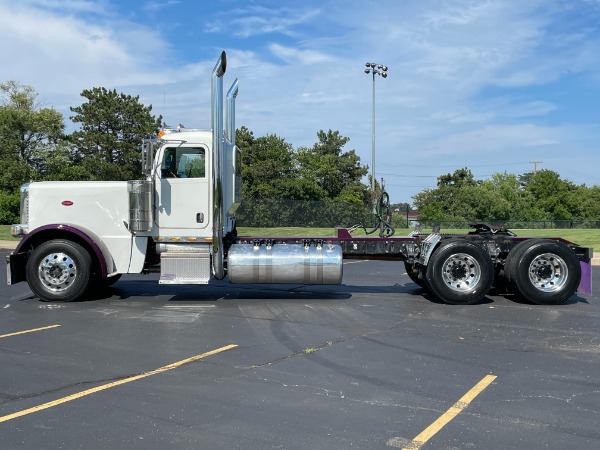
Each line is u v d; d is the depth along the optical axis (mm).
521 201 79625
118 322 8945
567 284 10461
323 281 10594
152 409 5230
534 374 6348
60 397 5543
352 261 19594
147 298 11164
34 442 4527
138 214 10398
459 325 8844
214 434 4688
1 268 16500
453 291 10469
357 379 6133
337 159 71938
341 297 11406
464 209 67188
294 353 7176
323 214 40344
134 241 10703
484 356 7082
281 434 4695
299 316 9484
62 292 10578
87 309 10000
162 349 7320
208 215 10625
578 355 7156
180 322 8969
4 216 39969
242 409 5242
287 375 6262
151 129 55312
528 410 5258
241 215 39000
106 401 5438
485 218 66438
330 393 5684
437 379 6148
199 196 10633
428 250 10594
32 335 8062
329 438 4617
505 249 10992
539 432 4766
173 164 10664
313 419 5012
